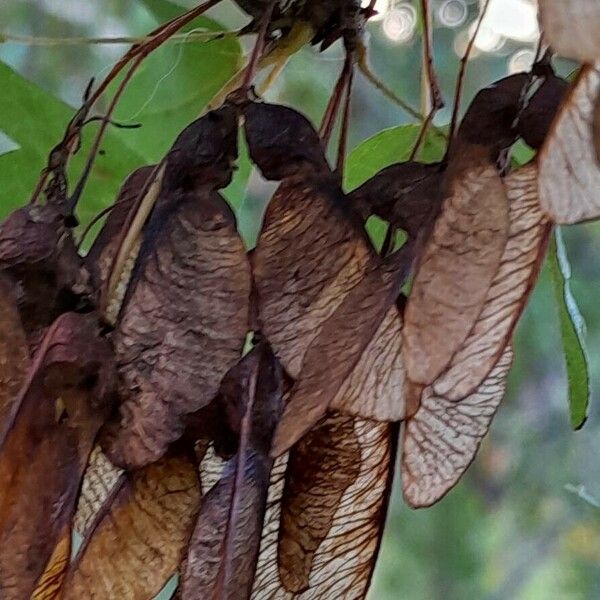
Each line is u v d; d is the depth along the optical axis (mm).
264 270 186
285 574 195
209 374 183
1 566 179
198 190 189
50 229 188
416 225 186
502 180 183
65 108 240
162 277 185
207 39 239
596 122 168
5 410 182
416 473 187
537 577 489
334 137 415
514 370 458
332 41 213
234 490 182
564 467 491
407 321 180
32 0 474
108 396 183
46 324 187
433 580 471
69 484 181
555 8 159
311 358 180
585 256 465
